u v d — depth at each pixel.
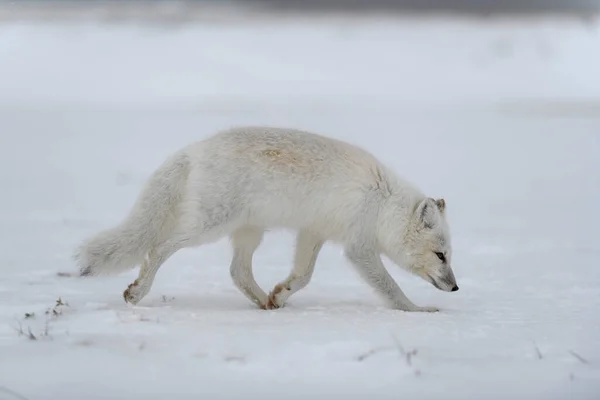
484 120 42.22
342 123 39.47
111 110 45.94
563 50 63.72
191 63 60.25
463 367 6.64
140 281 9.12
